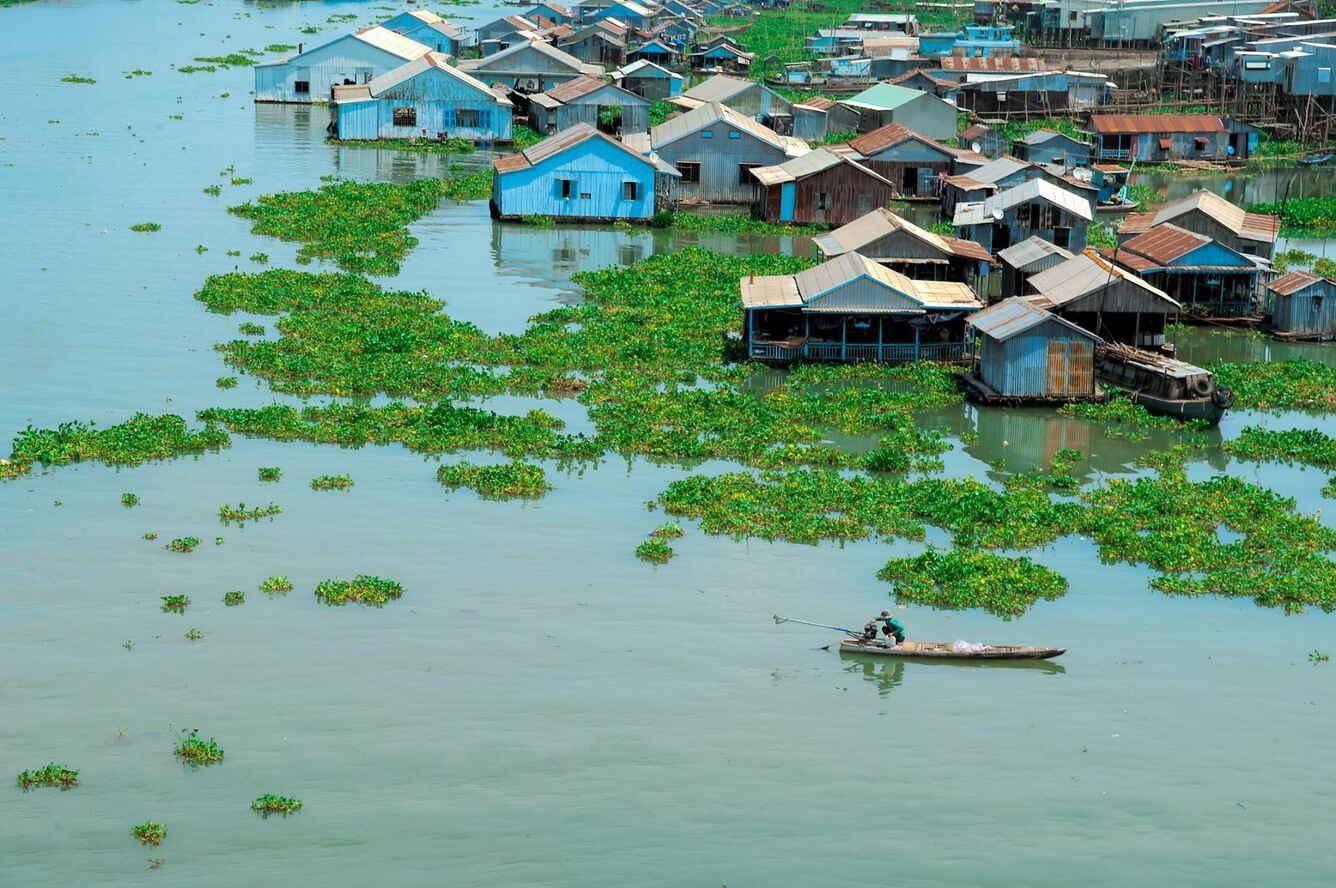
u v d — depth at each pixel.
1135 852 45.72
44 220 129.00
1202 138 176.25
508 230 136.12
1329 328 107.75
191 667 55.62
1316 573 65.62
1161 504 73.12
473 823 46.44
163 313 103.19
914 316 97.81
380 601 61.31
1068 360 89.69
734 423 83.88
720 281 117.56
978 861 45.03
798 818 47.12
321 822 46.28
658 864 44.56
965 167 155.50
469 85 175.62
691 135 148.00
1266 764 50.94
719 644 58.75
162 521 69.19
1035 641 59.75
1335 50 183.75
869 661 57.97
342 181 151.12
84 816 46.31
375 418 83.31
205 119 184.38
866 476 77.88
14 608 59.84
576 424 84.38
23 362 91.44
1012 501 73.00
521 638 58.72
